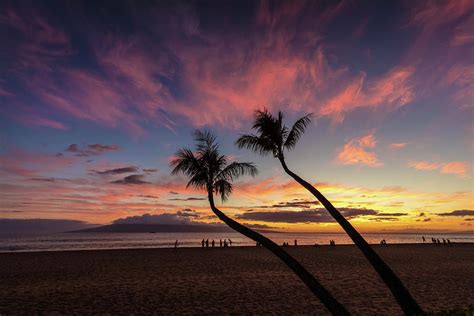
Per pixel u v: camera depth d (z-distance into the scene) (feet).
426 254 127.54
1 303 43.62
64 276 69.31
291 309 39.83
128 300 45.16
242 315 37.22
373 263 24.79
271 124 28.81
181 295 48.47
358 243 25.52
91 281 62.28
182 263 95.09
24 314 37.81
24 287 56.13
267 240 24.63
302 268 23.52
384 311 38.52
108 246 256.32
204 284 58.44
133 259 107.86
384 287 54.85
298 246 191.11
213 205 26.55
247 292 50.75
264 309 39.88
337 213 26.23
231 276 68.54
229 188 27.89
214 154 27.78
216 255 124.36
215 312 38.58
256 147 29.30
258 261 101.04
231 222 25.36
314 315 37.11
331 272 75.05
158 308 40.57
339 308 21.91
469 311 22.03
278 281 61.57
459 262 96.78
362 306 41.09
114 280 63.52
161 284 58.59
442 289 52.60
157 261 101.14
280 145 28.91
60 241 382.42
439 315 22.16
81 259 107.96
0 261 100.94
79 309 40.14
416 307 23.12
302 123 29.35
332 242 190.70
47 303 43.50
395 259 106.32
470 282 59.82
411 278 64.80
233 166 27.94
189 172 27.22
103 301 44.55
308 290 52.31
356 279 63.93
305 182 27.84
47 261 101.35
